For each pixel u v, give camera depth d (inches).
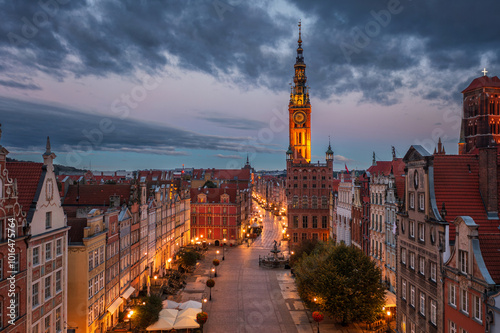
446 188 1346.0
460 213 1286.9
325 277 1860.2
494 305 967.0
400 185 2134.6
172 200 3521.2
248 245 4507.9
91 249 1656.0
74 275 1594.5
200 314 1790.1
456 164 1407.5
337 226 3558.1
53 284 1389.0
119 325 1916.8
